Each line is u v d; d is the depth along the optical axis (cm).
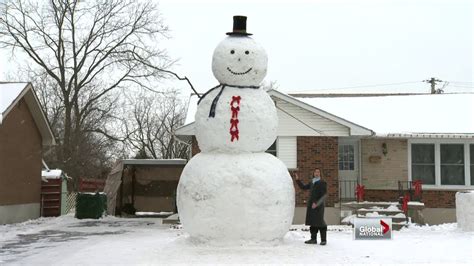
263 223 1114
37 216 2542
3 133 2172
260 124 1155
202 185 1115
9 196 2230
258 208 1105
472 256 1086
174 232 1798
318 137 2053
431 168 2130
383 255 1091
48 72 3666
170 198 3150
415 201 1975
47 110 4359
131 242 1363
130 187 3070
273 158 1188
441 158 2125
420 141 2139
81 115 3881
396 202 2023
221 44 1188
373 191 2150
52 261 1132
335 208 2019
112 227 2044
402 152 2145
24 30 3606
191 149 2105
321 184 1233
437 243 1290
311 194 1239
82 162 3988
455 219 2086
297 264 981
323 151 2045
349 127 2025
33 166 2505
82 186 3116
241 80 1166
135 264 1001
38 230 1925
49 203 2636
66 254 1241
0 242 1543
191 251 1096
